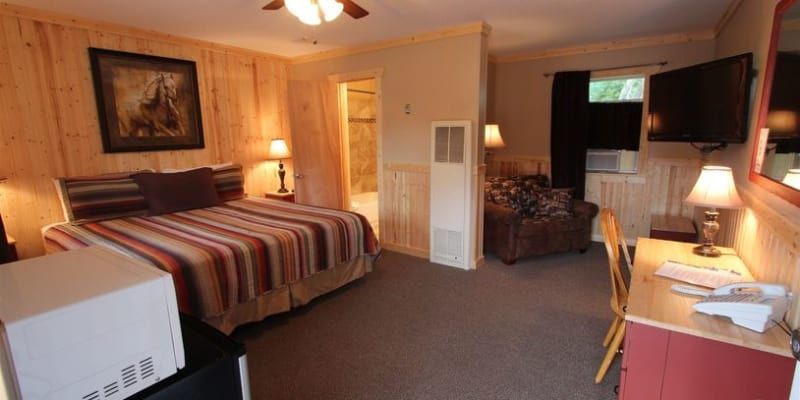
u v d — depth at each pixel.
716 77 2.66
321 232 3.09
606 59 4.64
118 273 0.93
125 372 0.86
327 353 2.50
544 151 5.28
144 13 3.29
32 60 3.21
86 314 0.78
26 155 3.24
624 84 4.65
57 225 3.14
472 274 3.85
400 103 4.30
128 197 3.40
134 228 2.99
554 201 4.38
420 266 4.09
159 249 2.45
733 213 2.52
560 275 3.80
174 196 3.56
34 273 0.94
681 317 1.50
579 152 4.89
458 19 3.54
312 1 2.28
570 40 4.47
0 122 3.10
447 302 3.22
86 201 3.21
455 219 3.97
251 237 2.74
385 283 3.63
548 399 2.06
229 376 1.02
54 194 3.40
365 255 3.58
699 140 2.88
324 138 4.82
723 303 1.46
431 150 4.01
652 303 1.62
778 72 1.83
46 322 0.73
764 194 1.94
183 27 3.71
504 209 4.17
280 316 2.99
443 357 2.45
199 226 3.04
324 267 3.12
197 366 0.97
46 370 0.74
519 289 3.47
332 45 4.48
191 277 2.28
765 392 1.36
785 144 1.66
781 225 1.60
